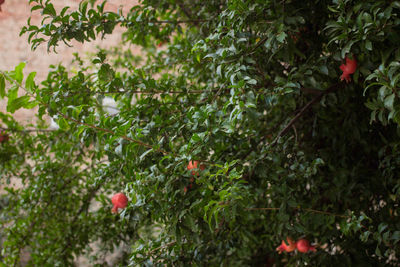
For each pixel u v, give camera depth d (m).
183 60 1.94
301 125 2.00
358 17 1.23
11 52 3.05
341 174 1.85
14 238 2.32
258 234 2.26
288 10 1.45
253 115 1.20
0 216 2.49
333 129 2.00
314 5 1.67
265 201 2.01
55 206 2.34
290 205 1.51
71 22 1.52
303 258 1.76
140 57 3.02
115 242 2.37
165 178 1.24
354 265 1.75
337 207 1.84
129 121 1.22
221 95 1.60
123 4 1.89
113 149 1.38
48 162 2.24
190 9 2.18
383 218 1.72
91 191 2.37
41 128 2.43
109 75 1.59
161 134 1.44
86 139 1.46
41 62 3.08
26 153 2.47
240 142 1.68
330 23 1.31
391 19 1.28
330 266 1.79
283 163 1.58
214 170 1.33
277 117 2.11
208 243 1.66
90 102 1.82
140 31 1.90
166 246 1.43
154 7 1.91
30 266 2.36
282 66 1.75
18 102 1.17
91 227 2.35
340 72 1.55
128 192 1.27
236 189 1.18
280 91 1.38
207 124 1.23
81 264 2.95
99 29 1.62
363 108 1.90
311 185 1.89
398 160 1.62
